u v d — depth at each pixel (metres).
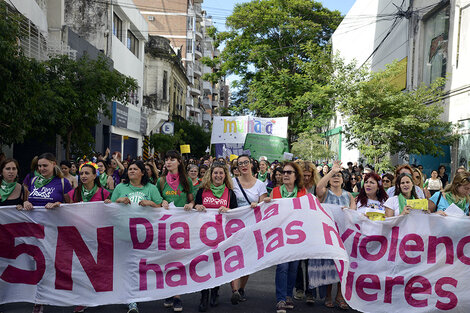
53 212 6.51
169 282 6.54
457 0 18.36
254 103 39.59
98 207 6.59
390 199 6.86
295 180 7.09
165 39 38.31
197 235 6.70
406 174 6.80
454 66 18.56
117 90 16.00
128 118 27.83
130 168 6.68
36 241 6.46
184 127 42.06
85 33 24.78
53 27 19.34
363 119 18.48
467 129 17.42
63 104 13.46
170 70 40.16
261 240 6.56
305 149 33.16
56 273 6.45
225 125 23.25
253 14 39.69
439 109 18.12
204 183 6.91
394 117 17.98
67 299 6.40
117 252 6.58
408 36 23.08
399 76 24.17
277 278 6.39
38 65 10.16
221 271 6.54
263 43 41.12
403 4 23.86
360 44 32.31
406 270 6.55
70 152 16.70
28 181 7.03
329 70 20.81
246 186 7.26
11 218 6.43
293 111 36.56
